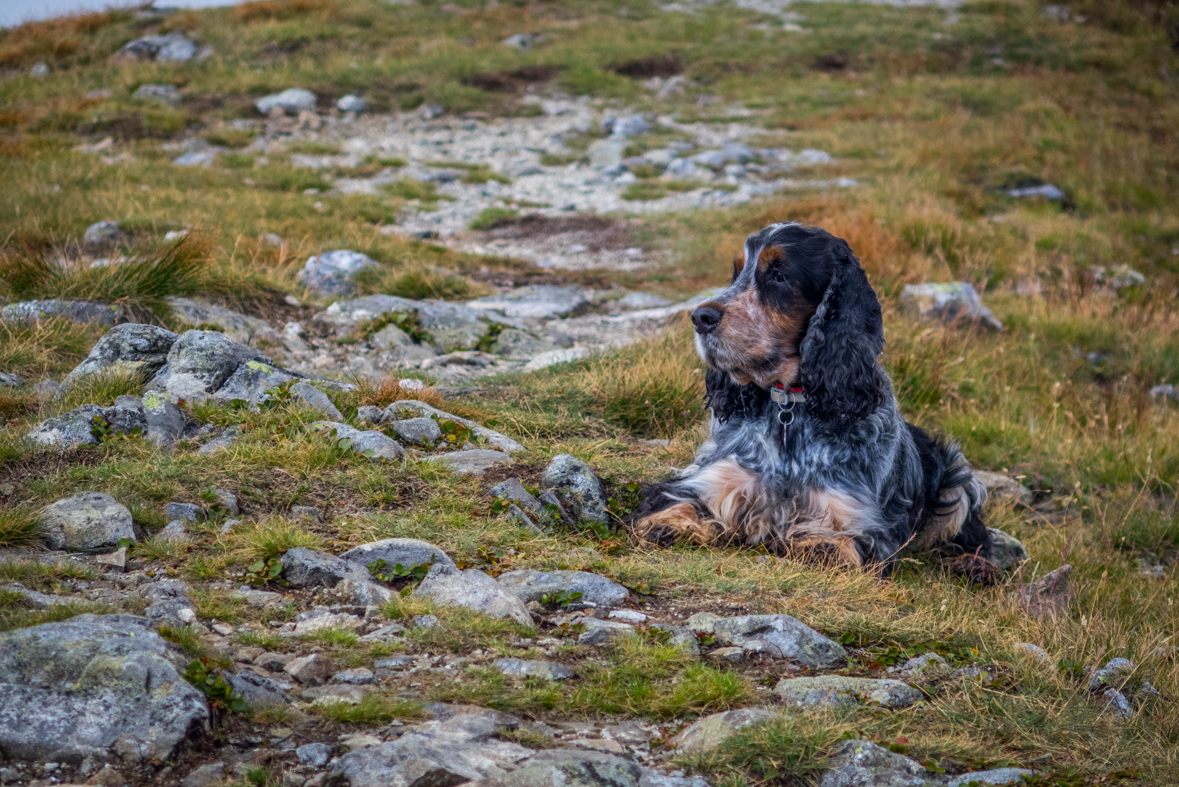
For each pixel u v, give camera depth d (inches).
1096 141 733.9
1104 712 119.0
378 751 87.7
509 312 385.4
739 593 143.7
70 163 567.2
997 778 98.1
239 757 88.4
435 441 201.3
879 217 497.7
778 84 892.6
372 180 640.4
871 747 97.4
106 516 138.1
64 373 229.5
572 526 176.2
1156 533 256.5
